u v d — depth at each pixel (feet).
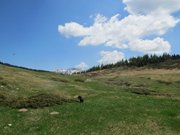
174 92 345.31
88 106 134.00
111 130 100.58
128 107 132.46
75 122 109.40
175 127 105.40
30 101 139.44
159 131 100.68
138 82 509.76
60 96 152.46
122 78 583.17
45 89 185.26
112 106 133.59
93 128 102.58
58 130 101.24
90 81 299.58
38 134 98.27
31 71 299.99
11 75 220.84
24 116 120.16
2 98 146.00
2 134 99.40
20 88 176.96
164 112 123.75
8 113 124.26
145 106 135.54
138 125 105.81
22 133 100.32
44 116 118.93
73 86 210.59
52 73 341.41
